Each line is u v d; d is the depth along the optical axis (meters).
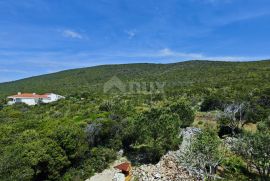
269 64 143.12
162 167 38.22
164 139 43.12
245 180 33.09
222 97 75.94
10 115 80.38
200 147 32.34
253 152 34.16
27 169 30.55
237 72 133.25
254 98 68.06
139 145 45.16
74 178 36.22
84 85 176.38
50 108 96.25
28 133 44.25
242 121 57.88
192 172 34.38
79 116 63.88
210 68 163.75
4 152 32.78
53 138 37.53
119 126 48.66
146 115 51.53
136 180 35.78
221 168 36.44
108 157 42.50
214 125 58.56
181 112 58.62
